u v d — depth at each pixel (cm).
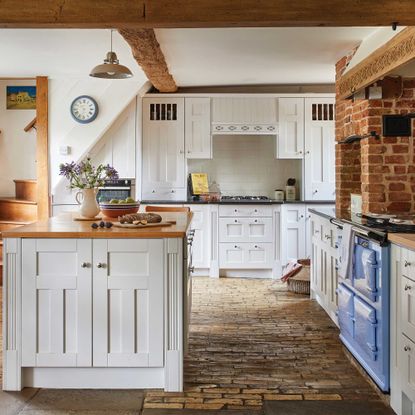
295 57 529
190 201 652
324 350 374
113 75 431
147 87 664
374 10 289
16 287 300
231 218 648
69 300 301
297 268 573
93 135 633
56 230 305
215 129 662
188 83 673
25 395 296
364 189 424
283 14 290
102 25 296
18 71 605
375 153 411
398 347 269
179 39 457
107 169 390
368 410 276
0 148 686
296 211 648
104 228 317
